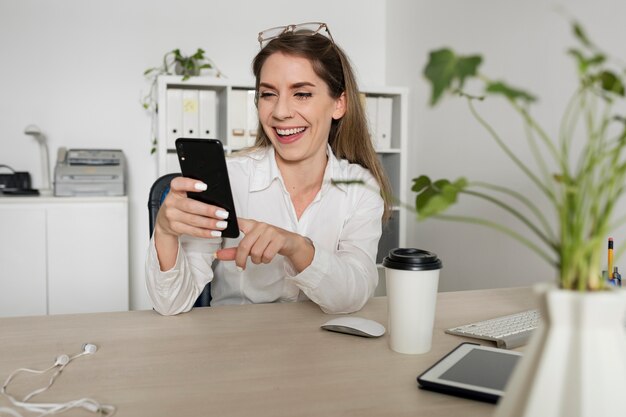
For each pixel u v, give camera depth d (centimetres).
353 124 171
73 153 324
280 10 372
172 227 118
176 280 124
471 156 295
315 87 152
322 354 101
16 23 331
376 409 78
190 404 80
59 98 339
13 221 299
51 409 77
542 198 243
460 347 100
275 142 157
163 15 352
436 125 328
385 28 393
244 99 324
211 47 361
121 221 314
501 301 142
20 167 336
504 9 270
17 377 90
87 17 341
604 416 46
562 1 233
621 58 206
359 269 139
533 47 251
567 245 49
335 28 384
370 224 162
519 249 258
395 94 356
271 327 118
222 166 111
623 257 196
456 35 309
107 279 313
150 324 120
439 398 82
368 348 104
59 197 307
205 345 106
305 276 124
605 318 47
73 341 108
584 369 47
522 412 49
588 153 49
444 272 322
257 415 76
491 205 278
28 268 302
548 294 48
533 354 50
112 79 346
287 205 165
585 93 50
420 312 100
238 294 162
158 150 320
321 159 164
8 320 123
